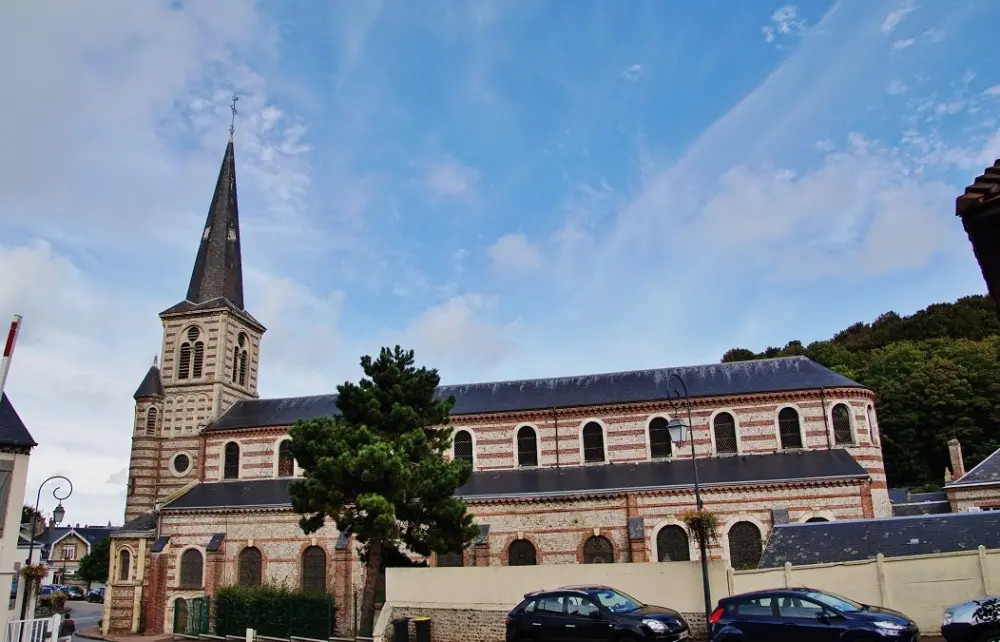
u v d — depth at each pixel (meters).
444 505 32.72
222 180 60.84
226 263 58.06
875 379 76.25
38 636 27.20
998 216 9.61
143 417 53.12
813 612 19.70
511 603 30.27
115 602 46.72
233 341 56.16
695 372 47.06
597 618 22.44
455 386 51.09
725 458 42.34
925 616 24.70
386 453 31.03
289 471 48.53
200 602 41.94
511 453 45.56
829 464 39.22
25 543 77.25
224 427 50.47
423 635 29.97
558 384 48.97
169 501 46.81
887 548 28.31
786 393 42.53
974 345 81.56
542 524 40.31
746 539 37.84
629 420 44.53
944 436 68.50
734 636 20.52
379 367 36.31
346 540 41.22
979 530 27.81
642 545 38.16
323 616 36.09
